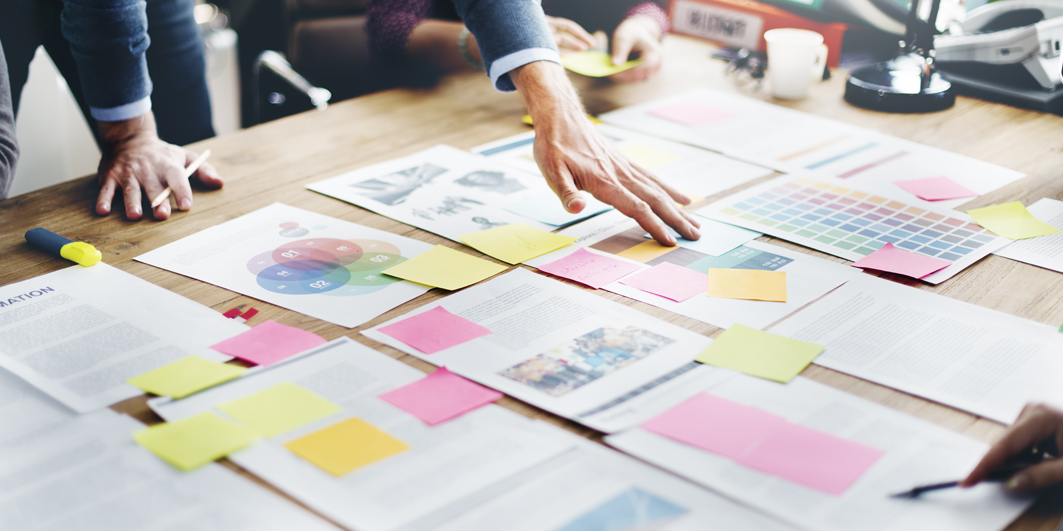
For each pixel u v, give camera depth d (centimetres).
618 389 63
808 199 102
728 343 70
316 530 49
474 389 64
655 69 152
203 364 67
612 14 165
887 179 107
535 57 104
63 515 51
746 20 163
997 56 137
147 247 90
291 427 59
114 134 110
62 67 137
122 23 102
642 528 49
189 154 113
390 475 54
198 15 264
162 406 62
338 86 220
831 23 156
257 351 69
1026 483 52
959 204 100
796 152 117
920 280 81
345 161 115
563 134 98
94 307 77
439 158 116
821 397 62
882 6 151
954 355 67
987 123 128
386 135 125
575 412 60
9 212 98
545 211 99
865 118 131
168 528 50
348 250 89
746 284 80
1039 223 94
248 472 55
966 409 60
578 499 51
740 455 55
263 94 213
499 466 55
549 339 71
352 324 74
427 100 140
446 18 171
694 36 174
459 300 78
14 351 69
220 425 59
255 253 88
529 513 50
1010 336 70
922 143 120
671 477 53
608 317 75
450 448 57
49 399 63
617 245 90
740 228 94
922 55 140
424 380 65
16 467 55
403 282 82
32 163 172
